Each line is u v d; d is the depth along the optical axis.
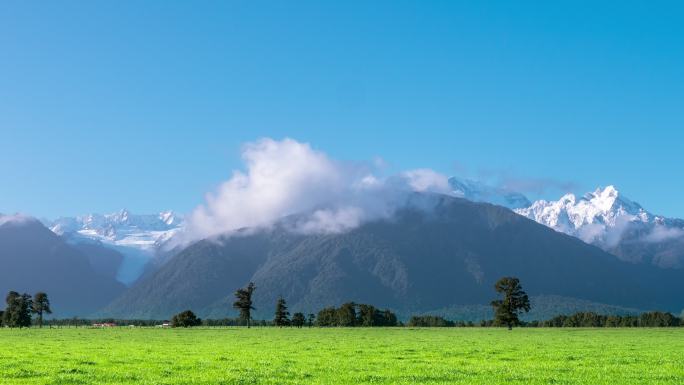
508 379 43.72
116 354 64.94
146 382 41.50
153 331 171.62
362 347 80.75
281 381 41.97
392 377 44.12
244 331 173.12
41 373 46.12
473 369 49.69
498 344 90.12
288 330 187.50
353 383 41.31
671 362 56.09
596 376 45.03
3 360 56.50
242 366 51.44
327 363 54.75
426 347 80.50
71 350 72.19
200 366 51.44
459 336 130.00
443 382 41.91
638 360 58.31
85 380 42.69
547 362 56.34
